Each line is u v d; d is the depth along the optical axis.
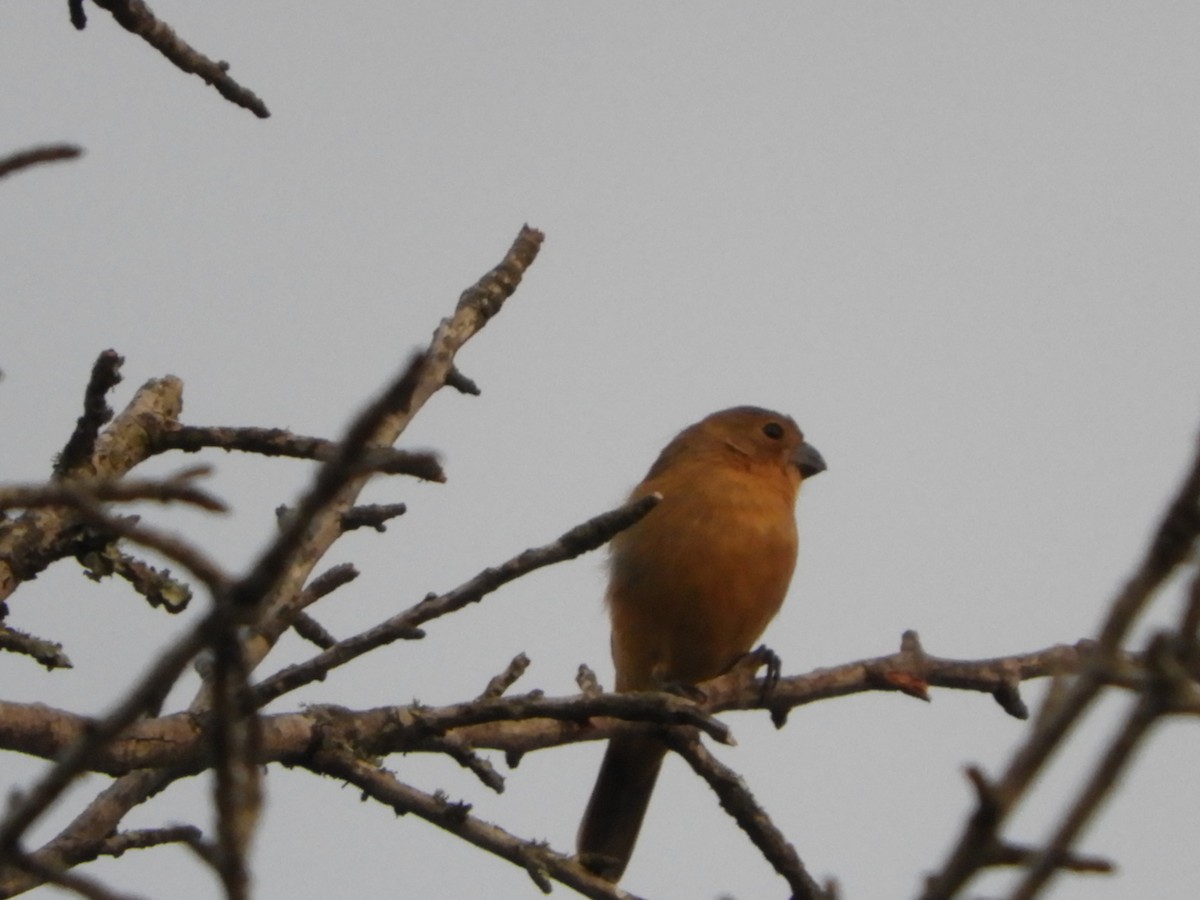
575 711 8.66
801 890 9.13
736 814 9.42
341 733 9.11
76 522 9.57
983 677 11.95
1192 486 3.98
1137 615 4.03
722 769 9.48
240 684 5.04
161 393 10.91
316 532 10.27
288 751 9.02
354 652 8.16
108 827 9.10
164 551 4.80
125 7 9.47
